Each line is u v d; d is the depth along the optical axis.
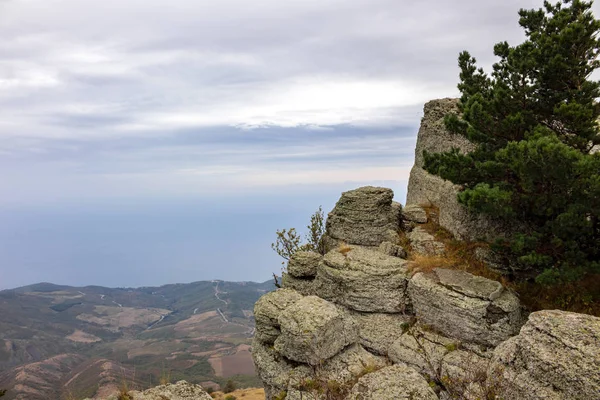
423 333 16.94
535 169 14.94
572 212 14.54
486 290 16.06
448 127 22.70
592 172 14.06
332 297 20.62
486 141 20.08
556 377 9.13
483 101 19.64
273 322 17.94
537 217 17.38
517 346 10.60
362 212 25.89
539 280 14.90
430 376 15.10
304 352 14.77
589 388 8.49
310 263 24.11
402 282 19.05
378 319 18.84
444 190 24.30
